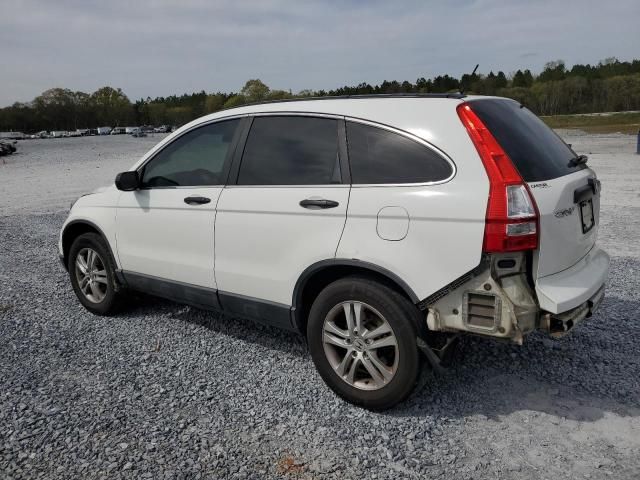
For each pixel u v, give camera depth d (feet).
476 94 11.55
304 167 11.64
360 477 8.96
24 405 11.29
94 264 16.60
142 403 11.39
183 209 13.64
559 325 9.75
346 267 10.92
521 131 10.67
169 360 13.46
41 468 9.25
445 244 9.62
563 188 10.03
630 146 89.45
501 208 9.18
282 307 11.98
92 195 16.71
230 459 9.46
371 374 10.73
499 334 9.49
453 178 9.72
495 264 9.43
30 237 29.76
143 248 14.85
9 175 72.49
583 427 10.25
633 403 11.02
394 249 10.11
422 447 9.73
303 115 11.93
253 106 13.03
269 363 13.19
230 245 12.69
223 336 14.90
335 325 11.19
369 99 11.32
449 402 11.22
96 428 10.43
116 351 14.06
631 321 15.06
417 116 10.44
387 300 10.25
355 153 10.92
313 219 11.13
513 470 9.06
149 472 9.12
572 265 10.55
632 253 22.56
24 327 15.85
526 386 11.79
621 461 9.23
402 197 10.08
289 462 9.37
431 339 10.39
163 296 14.93
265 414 10.91
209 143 13.55
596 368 12.48
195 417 10.82
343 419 10.68
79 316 16.78
